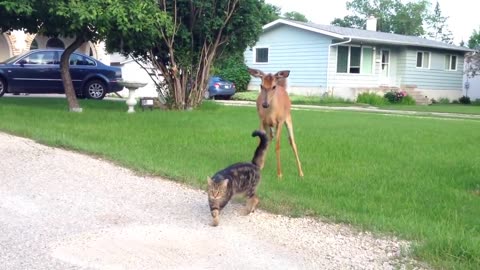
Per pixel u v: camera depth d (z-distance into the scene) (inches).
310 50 1228.5
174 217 247.6
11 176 309.3
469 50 1445.6
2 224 229.3
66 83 641.0
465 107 1171.9
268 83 342.3
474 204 287.4
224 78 1318.9
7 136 430.0
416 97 1310.3
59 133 442.9
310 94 1230.9
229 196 240.2
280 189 301.7
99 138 438.6
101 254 200.8
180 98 764.6
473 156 432.1
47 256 197.2
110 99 892.0
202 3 722.8
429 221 249.0
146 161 350.3
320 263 197.9
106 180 310.0
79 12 561.0
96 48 1176.8
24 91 808.9
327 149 443.5
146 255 201.2
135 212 253.0
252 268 192.1
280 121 347.3
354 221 243.4
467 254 199.3
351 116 784.3
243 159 378.9
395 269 192.4
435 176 350.3
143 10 621.0
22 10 553.9
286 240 221.0
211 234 225.8
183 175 317.7
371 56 1273.4
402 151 448.5
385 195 297.3
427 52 1373.0
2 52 1123.9
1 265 188.1
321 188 306.5
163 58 761.6
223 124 578.2
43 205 258.2
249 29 767.1
